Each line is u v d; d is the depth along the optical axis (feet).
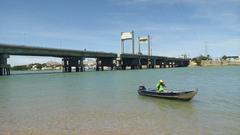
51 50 433.48
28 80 270.05
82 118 82.89
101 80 261.03
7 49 356.79
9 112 94.32
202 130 68.03
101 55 584.40
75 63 545.44
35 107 104.01
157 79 273.95
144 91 135.03
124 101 118.32
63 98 129.59
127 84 211.61
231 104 107.04
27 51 386.73
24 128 71.92
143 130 68.44
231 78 278.26
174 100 120.26
